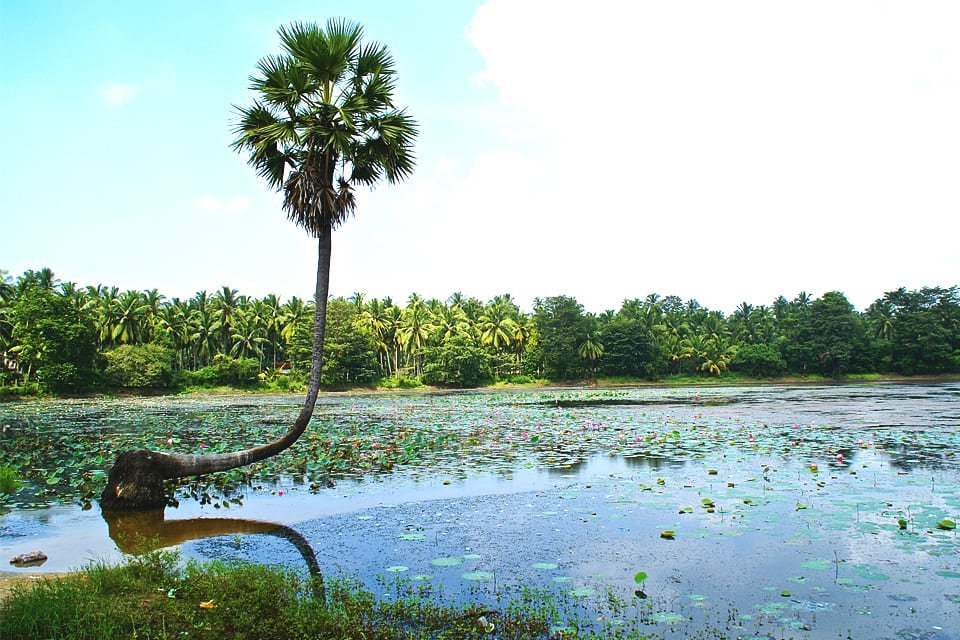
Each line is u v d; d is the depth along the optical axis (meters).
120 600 6.13
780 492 11.44
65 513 10.91
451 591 6.81
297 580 7.05
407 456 16.55
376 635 5.63
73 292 71.19
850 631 5.69
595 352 89.25
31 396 56.09
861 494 11.20
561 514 10.18
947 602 6.34
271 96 12.90
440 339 86.94
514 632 5.71
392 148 13.27
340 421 27.53
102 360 64.81
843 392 53.09
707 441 18.72
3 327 61.47
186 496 12.14
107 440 20.80
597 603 6.41
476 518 10.07
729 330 107.19
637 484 12.44
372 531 9.43
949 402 37.25
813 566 7.44
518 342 94.94
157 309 74.81
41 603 5.59
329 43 12.67
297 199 12.58
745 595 6.57
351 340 76.81
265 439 20.58
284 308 82.31
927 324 88.56
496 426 24.34
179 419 30.39
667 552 8.06
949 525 8.98
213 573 7.12
